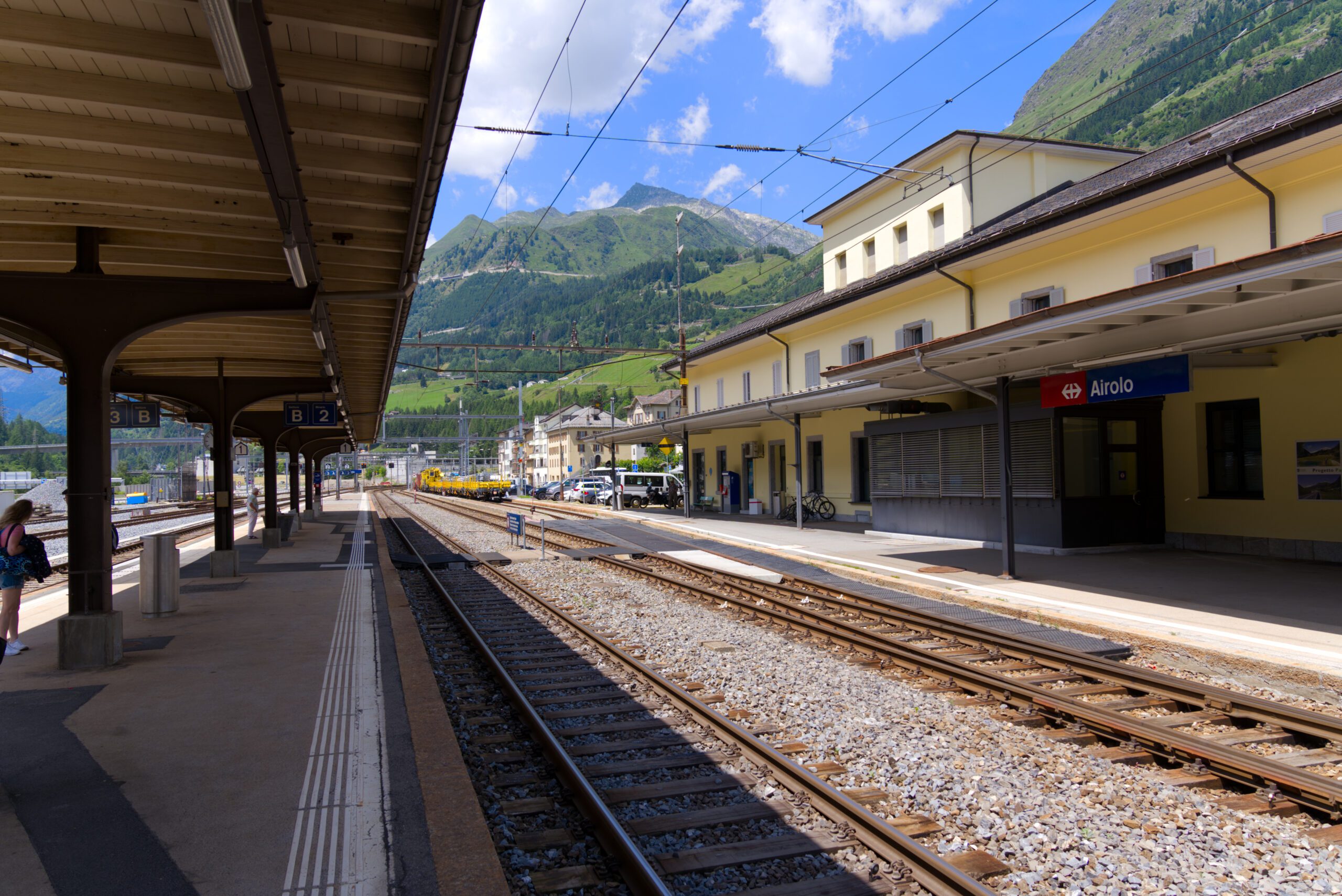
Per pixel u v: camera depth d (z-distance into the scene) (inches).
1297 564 509.7
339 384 708.0
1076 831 178.7
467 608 486.9
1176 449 613.9
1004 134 835.4
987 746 234.1
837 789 197.6
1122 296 355.6
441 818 169.3
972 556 619.8
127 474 3900.1
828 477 1034.1
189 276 375.6
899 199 951.6
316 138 255.9
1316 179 472.4
